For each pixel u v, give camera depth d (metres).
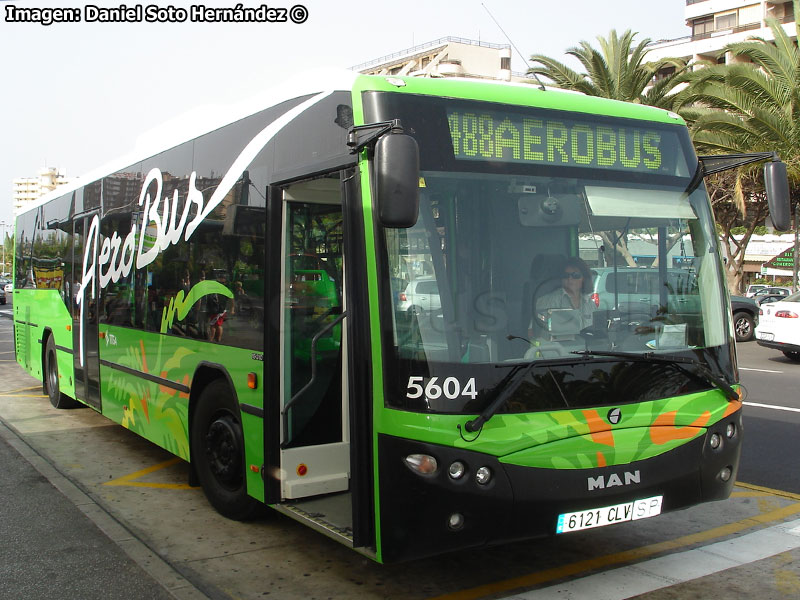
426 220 4.17
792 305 15.88
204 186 6.27
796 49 22.09
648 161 4.89
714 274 4.96
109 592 4.61
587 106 4.77
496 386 4.07
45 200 11.63
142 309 7.41
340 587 4.71
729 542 5.43
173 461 8.00
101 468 7.70
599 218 4.61
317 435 5.31
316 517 4.84
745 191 24.56
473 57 47.81
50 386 11.16
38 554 5.23
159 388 6.96
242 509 5.79
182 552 5.34
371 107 4.23
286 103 5.21
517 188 4.41
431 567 5.01
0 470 7.50
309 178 4.77
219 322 5.83
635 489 4.26
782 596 4.54
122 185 8.20
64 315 10.20
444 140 4.29
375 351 4.08
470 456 3.95
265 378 5.11
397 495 3.97
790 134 21.02
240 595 4.61
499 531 4.02
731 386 4.79
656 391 4.45
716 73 21.98
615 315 4.54
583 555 5.21
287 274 5.20
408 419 3.96
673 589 4.64
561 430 4.12
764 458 7.86
